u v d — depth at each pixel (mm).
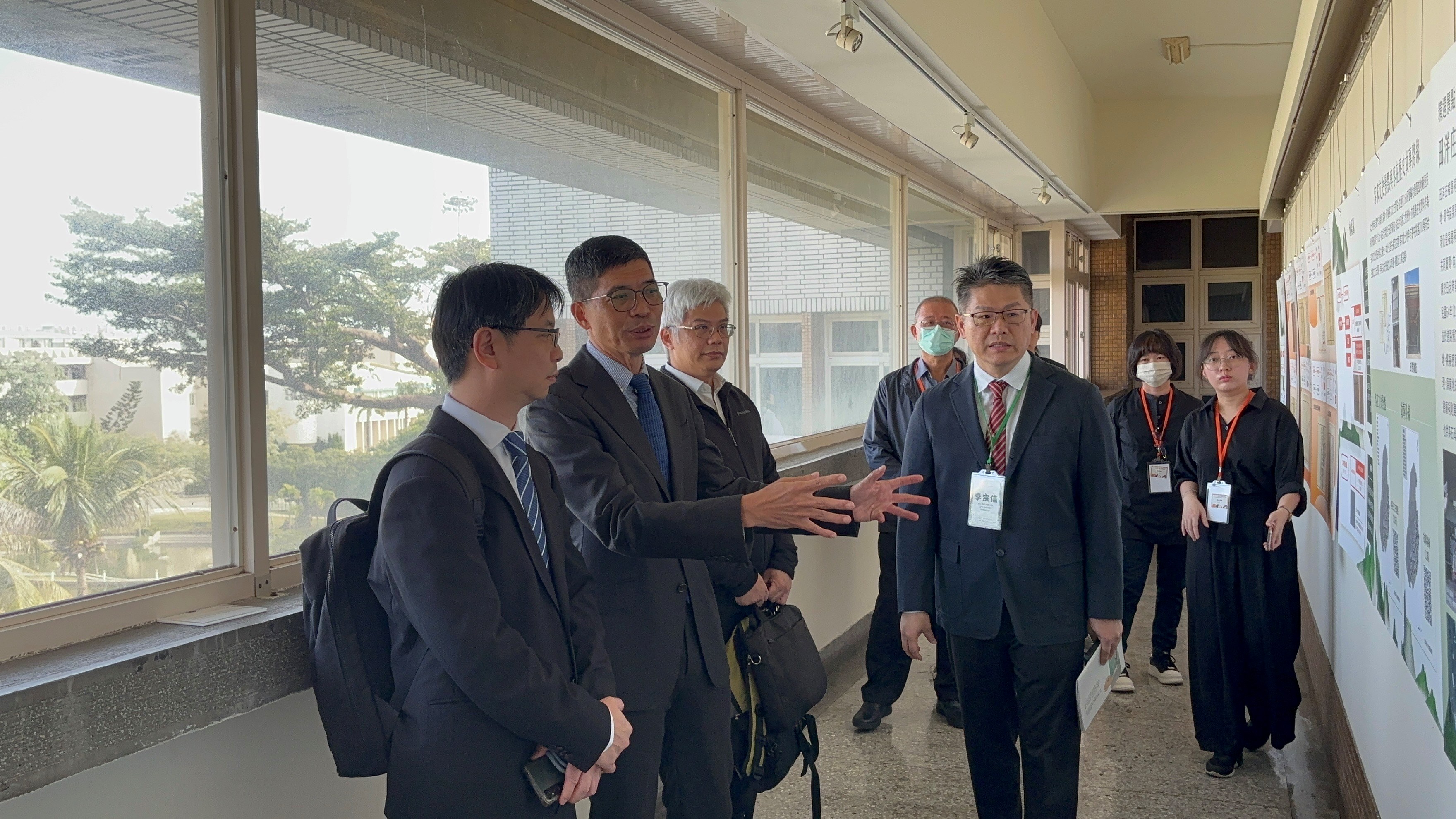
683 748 2213
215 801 1731
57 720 1403
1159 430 4578
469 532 1464
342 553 1523
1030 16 6027
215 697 1652
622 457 2100
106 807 1546
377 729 1509
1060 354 9625
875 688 3943
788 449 4613
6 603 1538
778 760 2471
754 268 4332
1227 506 3416
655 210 3539
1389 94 2455
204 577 1875
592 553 2129
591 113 3160
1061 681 2482
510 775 1479
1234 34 7199
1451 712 1762
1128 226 12758
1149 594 6605
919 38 3787
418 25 2436
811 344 4941
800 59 3951
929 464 2711
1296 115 4129
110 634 1667
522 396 1618
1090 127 8758
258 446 1972
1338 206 3504
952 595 2619
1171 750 3736
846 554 4977
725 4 3307
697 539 1871
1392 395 2348
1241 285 12773
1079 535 2523
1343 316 3332
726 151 4105
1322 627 4195
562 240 3004
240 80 1937
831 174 5207
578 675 1681
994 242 8969
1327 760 3627
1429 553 1945
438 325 1608
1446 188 1679
